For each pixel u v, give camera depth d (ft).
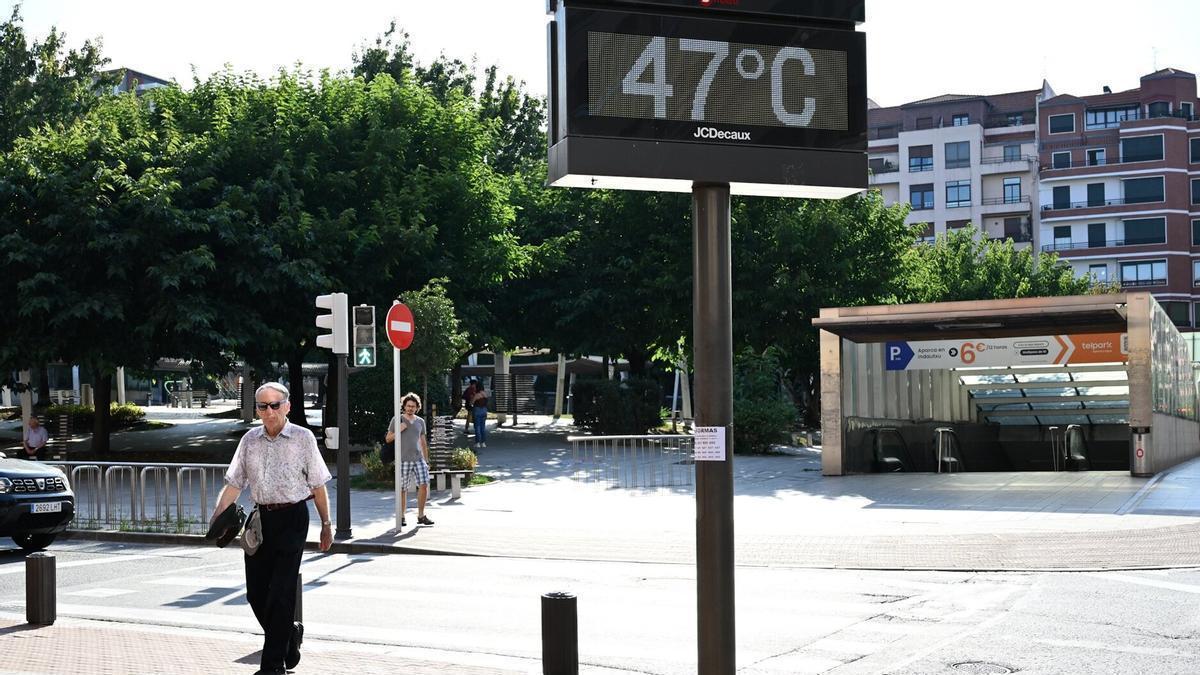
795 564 39.04
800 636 27.09
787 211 119.55
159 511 53.62
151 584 37.35
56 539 52.31
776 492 65.41
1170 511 52.08
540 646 26.45
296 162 95.55
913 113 307.58
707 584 16.19
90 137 86.74
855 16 17.30
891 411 88.38
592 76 15.89
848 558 40.11
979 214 288.71
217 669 23.40
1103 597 31.99
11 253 79.82
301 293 91.35
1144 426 71.10
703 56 16.44
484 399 103.60
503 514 55.98
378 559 42.96
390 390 90.33
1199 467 82.07
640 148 16.03
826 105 17.10
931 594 33.06
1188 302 266.57
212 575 39.50
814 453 102.17
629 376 128.88
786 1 16.92
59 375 193.47
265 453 22.63
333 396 94.02
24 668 23.47
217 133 93.45
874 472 82.74
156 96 104.01
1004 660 24.26
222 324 86.74
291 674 23.04
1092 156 282.15
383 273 93.56
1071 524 47.93
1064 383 99.86
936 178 293.02
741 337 117.60
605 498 64.28
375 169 95.81
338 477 47.60
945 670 23.44
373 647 26.40
